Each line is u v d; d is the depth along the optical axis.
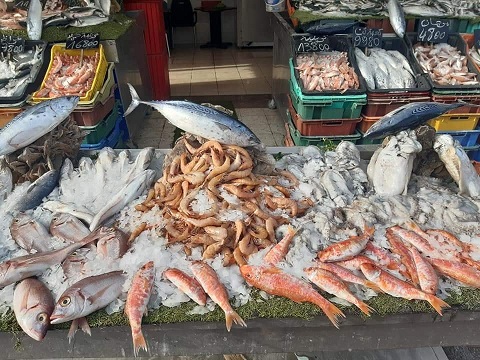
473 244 2.06
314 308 1.77
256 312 1.77
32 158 2.44
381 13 4.43
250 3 9.30
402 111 2.34
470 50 4.20
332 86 3.78
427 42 4.30
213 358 2.65
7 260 1.94
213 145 2.18
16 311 1.73
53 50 4.11
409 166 2.36
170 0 9.84
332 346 1.90
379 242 2.06
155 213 2.16
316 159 2.58
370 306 1.78
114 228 2.07
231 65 8.55
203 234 1.99
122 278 1.85
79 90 3.80
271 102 6.25
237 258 1.91
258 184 2.21
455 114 3.71
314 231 2.06
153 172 2.40
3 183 2.42
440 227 2.17
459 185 2.36
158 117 5.95
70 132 2.63
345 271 1.87
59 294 1.82
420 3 4.60
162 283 1.86
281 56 5.25
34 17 4.21
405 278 1.90
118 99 4.55
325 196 2.32
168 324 1.76
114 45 4.20
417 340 1.90
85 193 2.40
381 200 2.26
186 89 7.20
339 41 4.19
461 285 1.89
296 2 4.93
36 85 3.94
